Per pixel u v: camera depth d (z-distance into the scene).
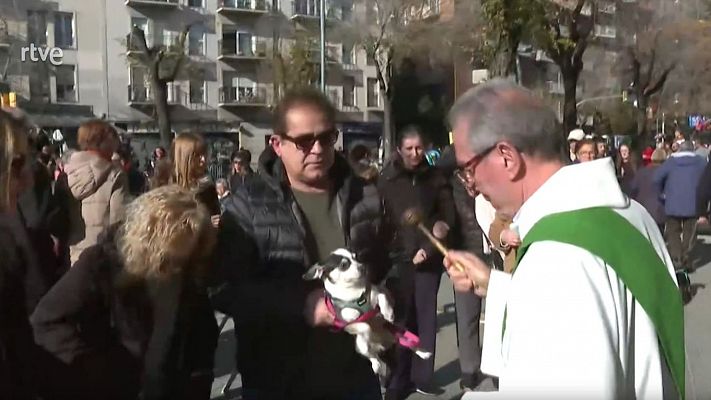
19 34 40.28
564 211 1.72
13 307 2.41
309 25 47.22
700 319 7.12
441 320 7.54
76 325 2.57
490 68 11.30
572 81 15.16
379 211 2.88
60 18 41.66
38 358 2.51
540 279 1.62
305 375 2.63
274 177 2.69
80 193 4.77
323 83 26.75
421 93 44.38
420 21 30.98
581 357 1.53
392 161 4.96
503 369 1.74
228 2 46.06
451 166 5.16
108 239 2.67
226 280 2.62
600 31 25.02
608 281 1.63
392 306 2.77
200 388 2.78
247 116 46.75
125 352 2.61
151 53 32.28
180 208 2.59
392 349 2.99
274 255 2.59
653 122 34.91
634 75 27.36
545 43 13.54
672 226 9.82
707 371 5.28
